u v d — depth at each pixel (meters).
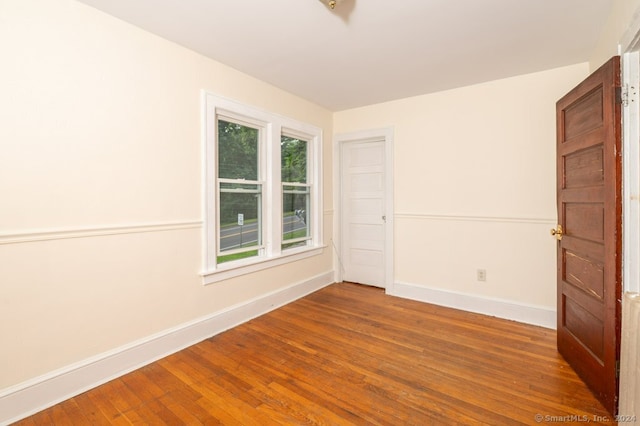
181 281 2.46
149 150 2.24
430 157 3.48
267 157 3.28
